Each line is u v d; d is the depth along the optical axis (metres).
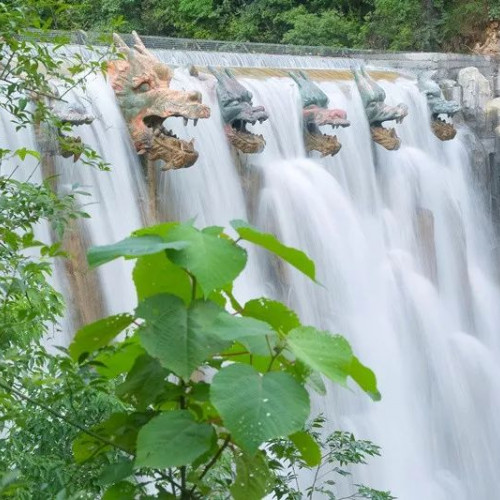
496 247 34.09
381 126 29.44
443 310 30.48
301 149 27.11
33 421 7.16
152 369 3.51
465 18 43.38
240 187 24.62
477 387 29.14
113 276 19.95
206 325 3.25
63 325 18.47
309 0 48.19
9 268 7.48
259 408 3.04
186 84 24.39
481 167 34.00
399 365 26.94
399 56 35.16
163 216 22.14
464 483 27.34
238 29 47.50
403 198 30.44
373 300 27.31
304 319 24.61
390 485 24.36
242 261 3.25
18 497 6.10
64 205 7.05
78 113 18.88
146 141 21.28
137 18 47.81
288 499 7.28
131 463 3.59
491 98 35.03
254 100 26.12
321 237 25.80
